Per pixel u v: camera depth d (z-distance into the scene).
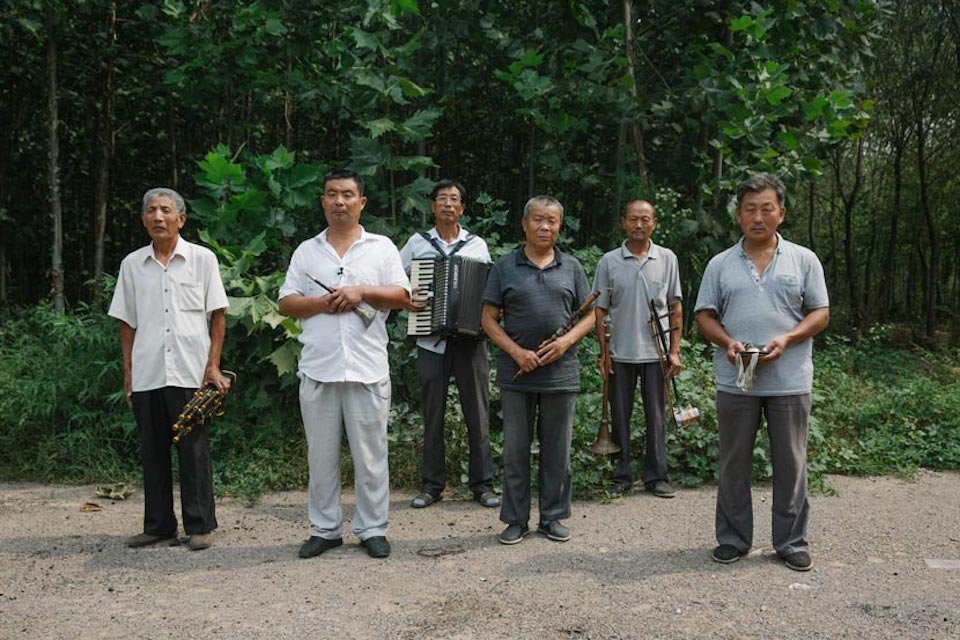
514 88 7.68
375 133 6.28
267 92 7.38
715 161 7.55
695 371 6.47
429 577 3.76
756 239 3.88
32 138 9.91
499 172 10.21
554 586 3.63
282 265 6.78
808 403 3.88
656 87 8.17
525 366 4.08
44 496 5.31
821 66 8.16
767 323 3.83
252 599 3.49
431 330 4.94
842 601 3.44
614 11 7.84
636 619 3.25
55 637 3.10
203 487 4.27
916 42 12.92
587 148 8.62
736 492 4.00
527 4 8.08
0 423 6.10
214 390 4.31
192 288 4.27
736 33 7.83
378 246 4.11
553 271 4.21
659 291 5.35
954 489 5.54
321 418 4.02
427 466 5.15
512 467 4.30
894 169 15.09
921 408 7.05
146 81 9.09
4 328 7.50
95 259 9.11
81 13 8.30
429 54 7.71
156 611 3.36
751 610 3.34
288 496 5.36
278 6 6.74
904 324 15.38
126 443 6.00
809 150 7.86
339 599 3.48
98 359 6.25
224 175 6.29
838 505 5.07
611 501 5.16
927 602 3.42
